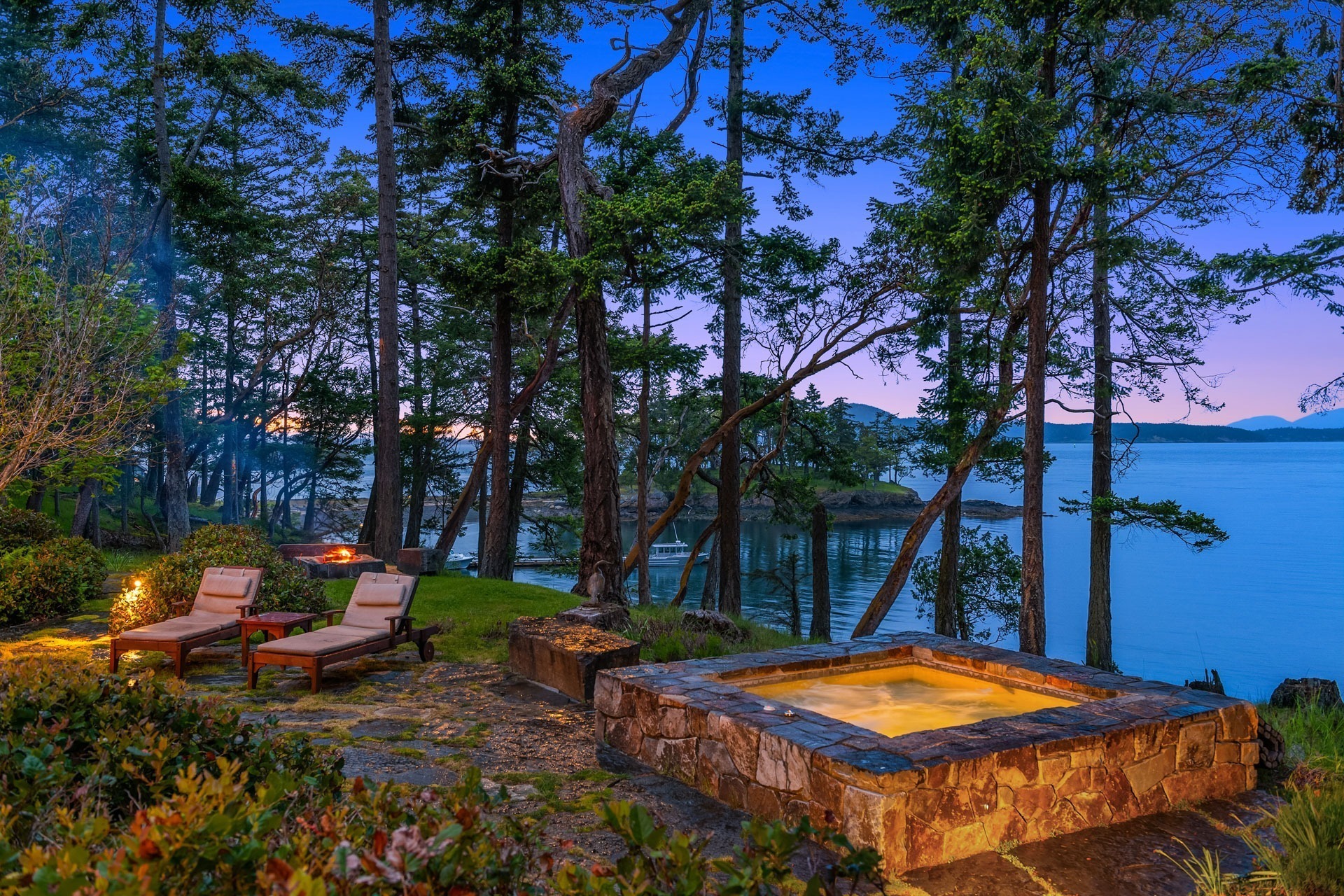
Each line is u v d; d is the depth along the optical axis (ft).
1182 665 126.93
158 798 10.59
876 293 66.74
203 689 29.60
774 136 75.61
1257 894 15.21
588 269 52.01
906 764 16.61
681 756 21.29
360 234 103.45
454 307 99.91
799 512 88.79
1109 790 19.12
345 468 132.98
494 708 27.91
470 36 69.46
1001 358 56.13
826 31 74.69
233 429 114.11
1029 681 25.36
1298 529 320.70
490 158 72.13
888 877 15.88
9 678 14.24
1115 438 68.28
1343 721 29.71
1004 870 16.39
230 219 83.35
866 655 28.12
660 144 71.00
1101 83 46.75
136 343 37.14
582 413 55.88
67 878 5.74
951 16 45.88
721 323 80.53
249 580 34.01
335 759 13.71
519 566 198.90
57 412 31.12
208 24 76.02
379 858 6.35
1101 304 67.10
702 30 77.05
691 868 7.38
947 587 71.72
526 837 9.24
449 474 120.47
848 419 145.69
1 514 52.16
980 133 44.01
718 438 76.95
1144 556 260.42
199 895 6.79
